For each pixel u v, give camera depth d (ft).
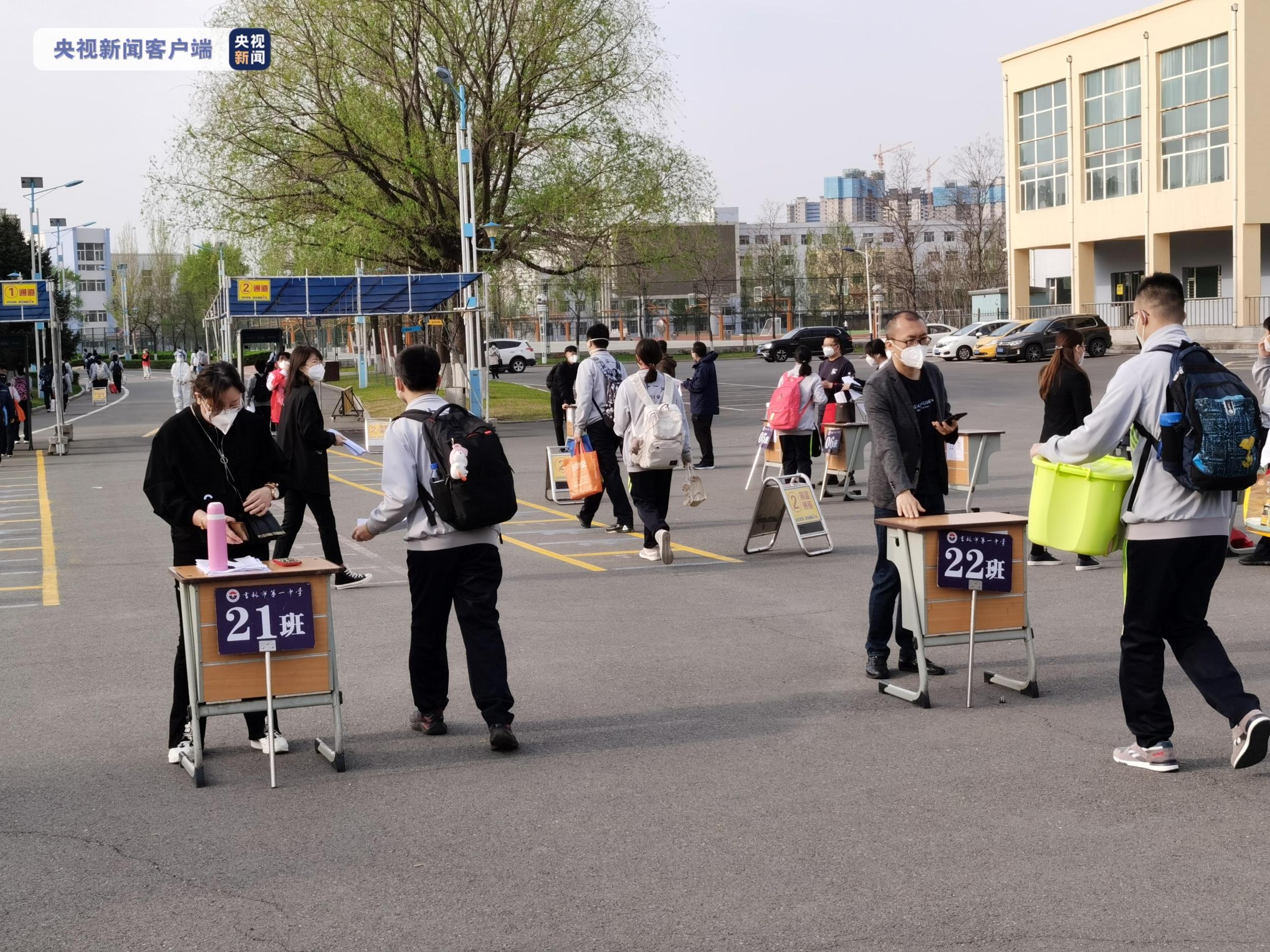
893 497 22.81
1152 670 17.83
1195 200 169.48
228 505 19.40
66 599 34.22
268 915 13.65
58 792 18.08
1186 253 181.57
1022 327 172.24
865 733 20.13
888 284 307.99
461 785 17.98
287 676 18.51
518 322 315.78
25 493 64.54
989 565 21.40
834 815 16.35
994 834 15.53
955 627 21.67
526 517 49.73
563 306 260.62
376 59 113.39
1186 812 16.15
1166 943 12.43
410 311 112.16
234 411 19.48
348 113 111.86
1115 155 183.83
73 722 21.93
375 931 13.17
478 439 19.56
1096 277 198.08
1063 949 12.35
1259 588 31.04
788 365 200.95
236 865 15.14
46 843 15.98
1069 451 18.08
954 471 47.34
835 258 331.16
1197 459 16.72
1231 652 24.45
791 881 14.20
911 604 21.72
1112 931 12.73
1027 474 57.93
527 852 15.30
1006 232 208.33
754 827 15.97
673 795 17.31
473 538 19.81
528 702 22.50
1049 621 28.17
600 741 20.01
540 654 26.12
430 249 116.26
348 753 19.74
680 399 37.65
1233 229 164.86
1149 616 17.72
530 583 34.86
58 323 91.20
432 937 12.98
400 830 16.22
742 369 189.47
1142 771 17.90
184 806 17.37
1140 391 17.46
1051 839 15.30
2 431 86.38
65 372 177.68
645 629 28.53
